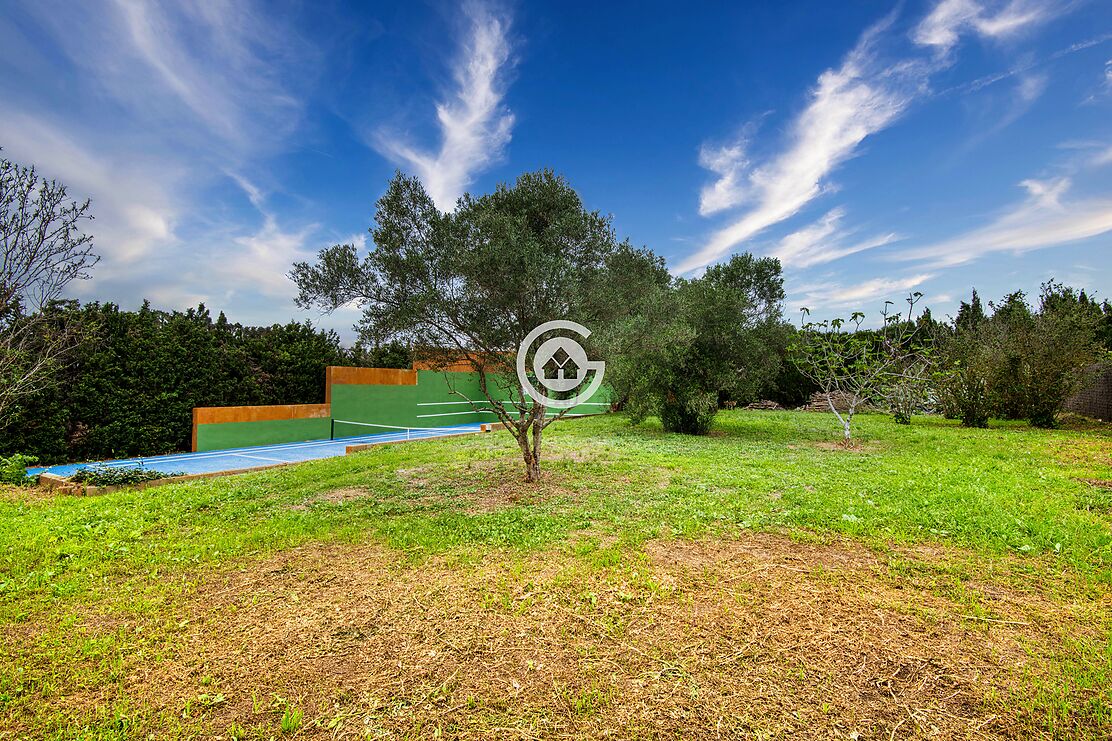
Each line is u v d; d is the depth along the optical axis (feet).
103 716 8.07
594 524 17.92
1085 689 8.52
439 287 21.77
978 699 8.31
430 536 16.72
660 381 45.75
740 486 23.59
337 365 56.95
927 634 10.34
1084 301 55.57
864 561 14.25
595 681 8.81
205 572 13.97
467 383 70.28
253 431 47.93
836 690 8.56
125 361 40.63
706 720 7.82
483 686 8.70
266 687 8.75
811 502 20.25
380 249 22.15
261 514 20.07
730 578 13.10
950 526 16.90
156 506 21.34
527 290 20.24
